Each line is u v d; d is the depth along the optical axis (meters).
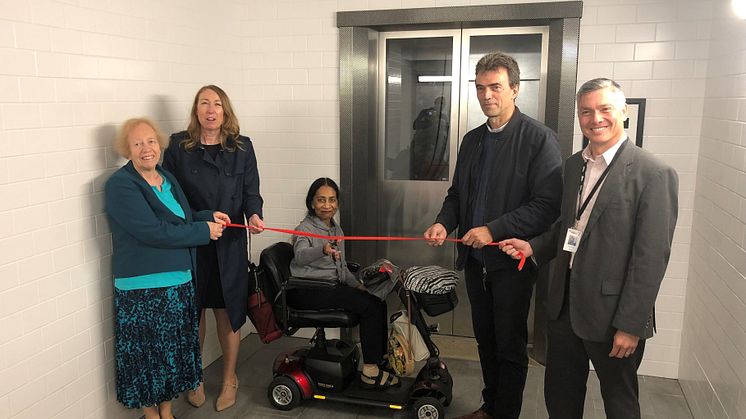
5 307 2.39
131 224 2.70
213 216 3.12
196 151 3.19
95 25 2.80
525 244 2.62
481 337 3.01
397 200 4.28
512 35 3.89
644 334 2.16
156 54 3.25
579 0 3.50
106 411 2.96
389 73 4.13
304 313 3.25
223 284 3.21
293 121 4.10
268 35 4.05
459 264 3.01
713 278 2.98
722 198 2.88
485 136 2.89
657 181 2.13
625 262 2.21
